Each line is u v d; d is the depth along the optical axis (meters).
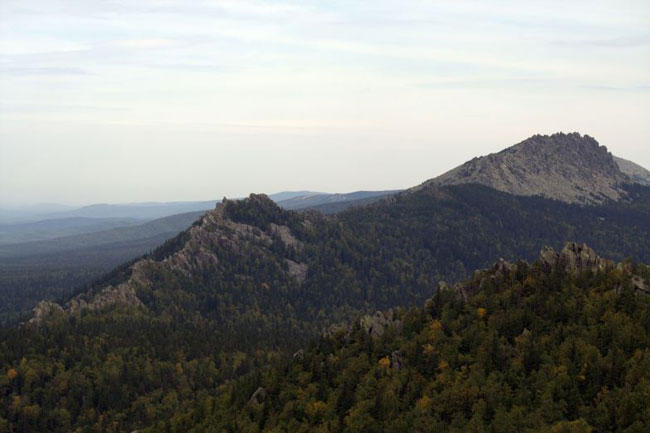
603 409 157.00
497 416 162.38
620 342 177.62
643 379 159.38
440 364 189.12
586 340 180.00
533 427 157.00
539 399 166.25
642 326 180.38
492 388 171.88
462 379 180.88
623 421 151.75
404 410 178.25
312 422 188.75
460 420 166.62
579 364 172.88
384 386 189.12
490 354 185.75
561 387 166.88
